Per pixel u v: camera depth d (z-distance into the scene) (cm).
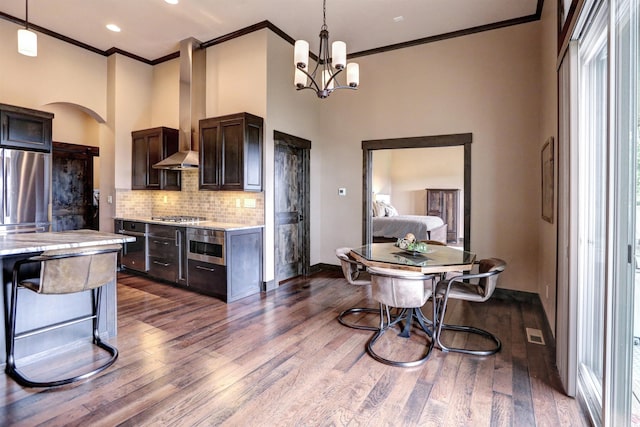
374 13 404
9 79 432
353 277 340
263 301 403
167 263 463
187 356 264
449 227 932
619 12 157
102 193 555
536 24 400
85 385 223
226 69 471
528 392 219
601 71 209
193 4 395
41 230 430
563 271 230
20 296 246
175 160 465
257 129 435
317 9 399
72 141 658
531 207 404
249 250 427
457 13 402
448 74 452
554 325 290
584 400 206
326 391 219
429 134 465
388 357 265
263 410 199
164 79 555
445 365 254
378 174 962
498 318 352
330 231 554
